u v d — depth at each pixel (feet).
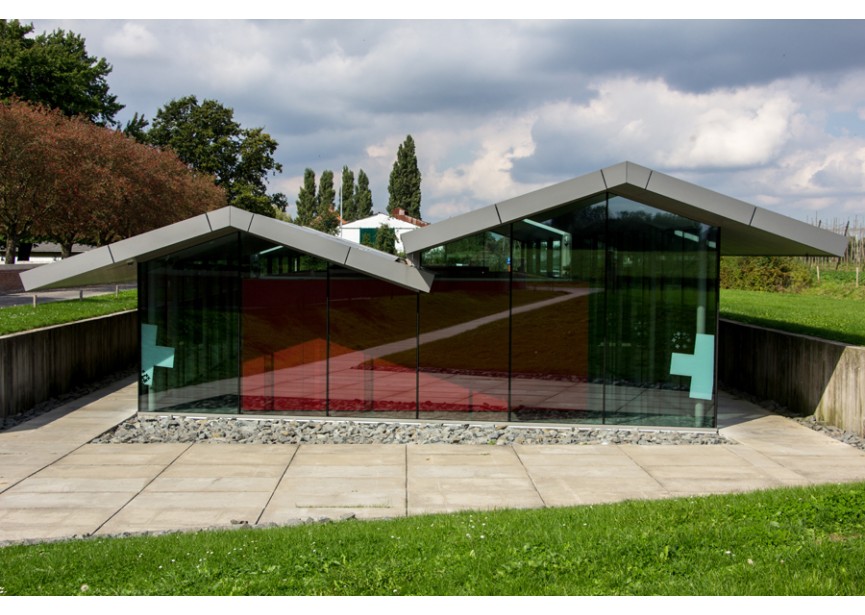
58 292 114.62
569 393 41.42
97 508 27.53
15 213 125.29
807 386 44.65
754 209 36.27
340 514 26.89
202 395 43.68
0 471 32.40
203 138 216.13
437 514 26.25
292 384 43.45
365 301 43.01
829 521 22.43
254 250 43.37
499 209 38.96
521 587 18.48
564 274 41.29
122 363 64.23
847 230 122.93
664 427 40.68
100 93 187.21
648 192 38.47
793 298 94.12
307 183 397.80
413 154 348.59
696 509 24.75
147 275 43.50
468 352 42.24
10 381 42.57
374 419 42.75
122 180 128.16
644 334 40.86
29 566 20.29
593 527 23.12
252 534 23.39
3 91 145.79
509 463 34.35
